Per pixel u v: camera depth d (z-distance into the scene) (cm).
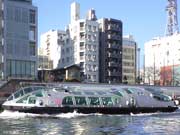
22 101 5356
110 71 15625
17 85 7738
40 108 5291
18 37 10538
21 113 5312
